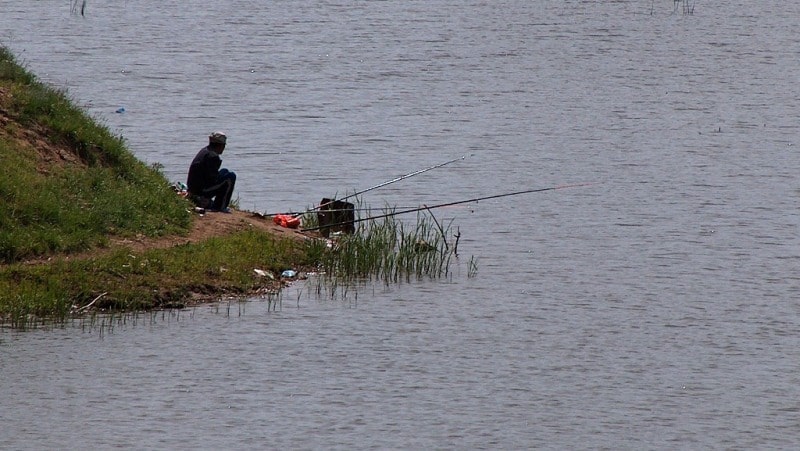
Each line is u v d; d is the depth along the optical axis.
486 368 69.12
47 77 185.62
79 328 71.75
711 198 118.62
